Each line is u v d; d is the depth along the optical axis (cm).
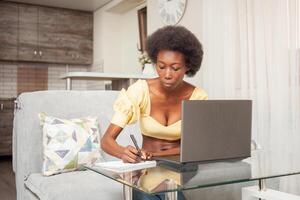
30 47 510
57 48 528
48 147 185
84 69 573
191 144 119
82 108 213
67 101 211
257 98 238
